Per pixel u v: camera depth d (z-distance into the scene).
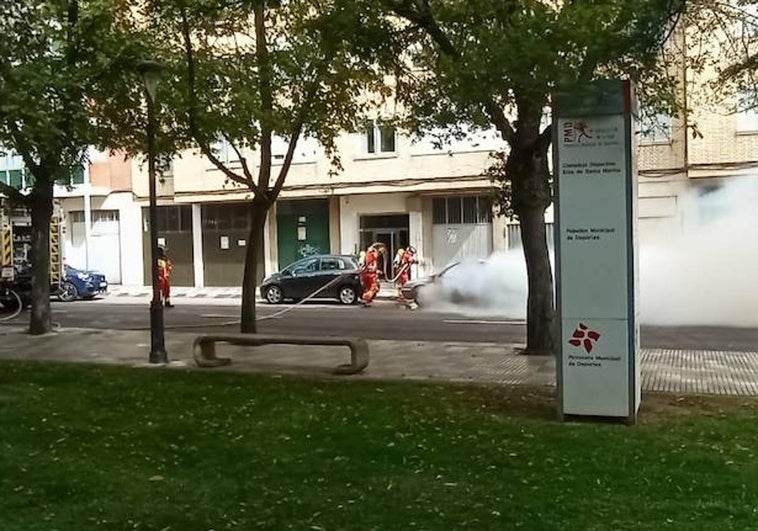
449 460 6.99
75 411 9.42
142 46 15.60
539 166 13.35
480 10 9.62
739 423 8.37
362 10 11.34
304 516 5.59
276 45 16.80
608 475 6.46
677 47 15.15
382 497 5.98
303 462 7.02
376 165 32.59
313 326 19.62
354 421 8.62
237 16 16.67
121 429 8.43
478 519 5.45
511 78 8.66
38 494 6.17
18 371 12.74
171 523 5.51
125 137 17.30
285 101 18.69
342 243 34.00
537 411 9.12
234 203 36.31
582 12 8.66
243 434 8.12
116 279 39.03
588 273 8.40
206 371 12.55
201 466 6.96
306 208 34.75
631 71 8.72
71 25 15.12
